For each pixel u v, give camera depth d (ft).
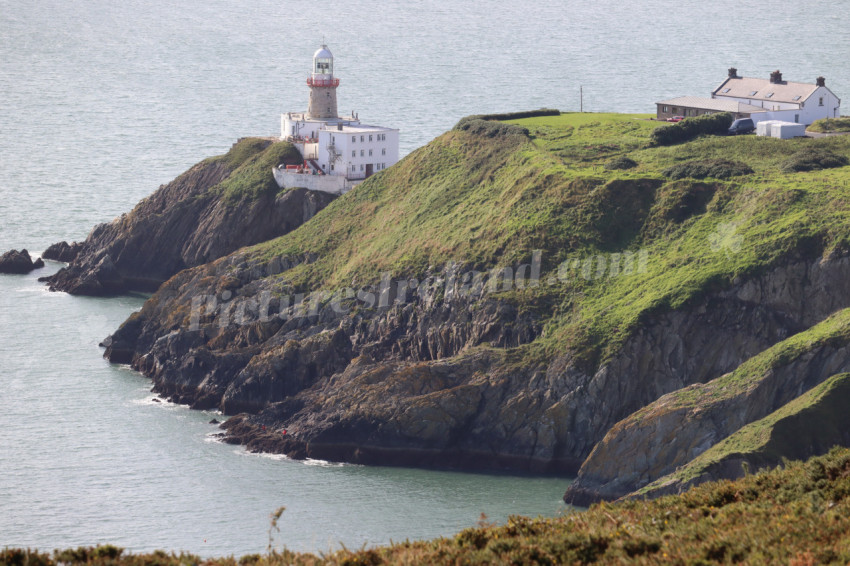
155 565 421.18
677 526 445.37
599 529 442.09
